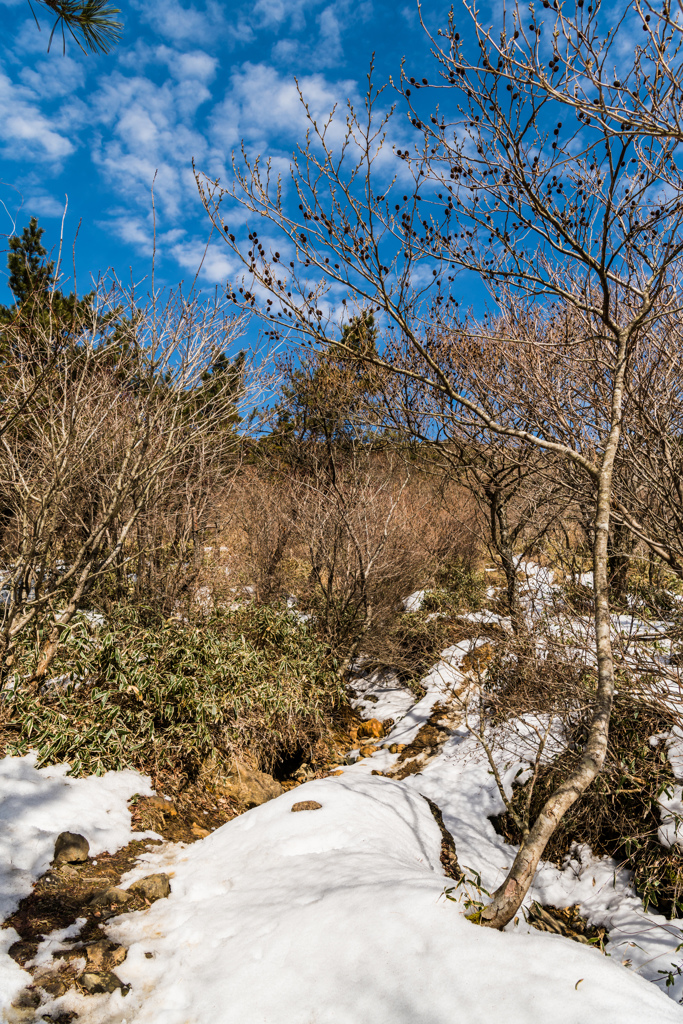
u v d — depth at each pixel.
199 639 5.76
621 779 4.16
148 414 5.42
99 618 6.34
